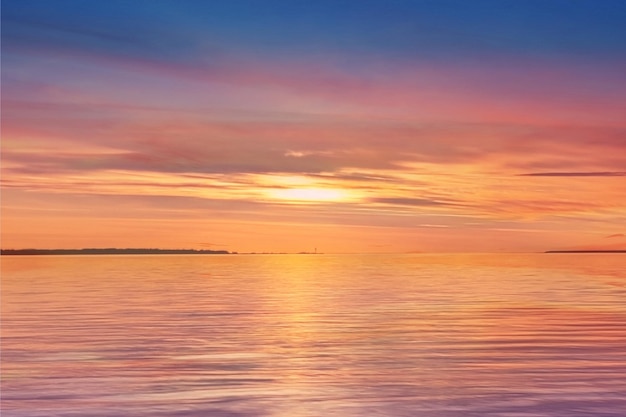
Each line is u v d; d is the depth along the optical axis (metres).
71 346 13.19
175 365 11.24
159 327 16.08
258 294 27.78
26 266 80.06
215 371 10.77
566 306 21.33
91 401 8.91
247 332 15.15
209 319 17.86
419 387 9.56
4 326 16.31
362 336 14.41
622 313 18.97
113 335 14.69
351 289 31.31
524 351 12.36
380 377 10.24
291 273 55.47
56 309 20.78
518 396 8.99
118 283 37.91
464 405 8.60
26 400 8.95
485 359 11.61
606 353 12.07
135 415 8.27
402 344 13.30
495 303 22.64
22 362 11.49
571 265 79.44
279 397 9.12
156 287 33.56
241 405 8.72
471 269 65.44
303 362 11.48
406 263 98.50
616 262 95.94
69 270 64.06
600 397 8.90
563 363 11.16
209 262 109.25
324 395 9.19
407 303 22.78
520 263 92.56
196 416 8.23
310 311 19.97
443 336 14.34
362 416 8.21
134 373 10.59
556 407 8.46
